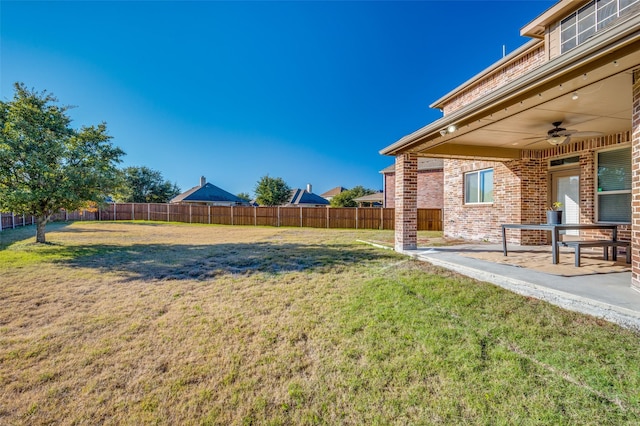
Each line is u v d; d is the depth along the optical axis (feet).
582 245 19.02
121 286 19.90
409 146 25.70
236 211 79.71
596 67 12.12
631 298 12.56
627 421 7.35
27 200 32.27
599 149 24.84
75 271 24.04
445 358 10.35
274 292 17.99
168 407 8.65
